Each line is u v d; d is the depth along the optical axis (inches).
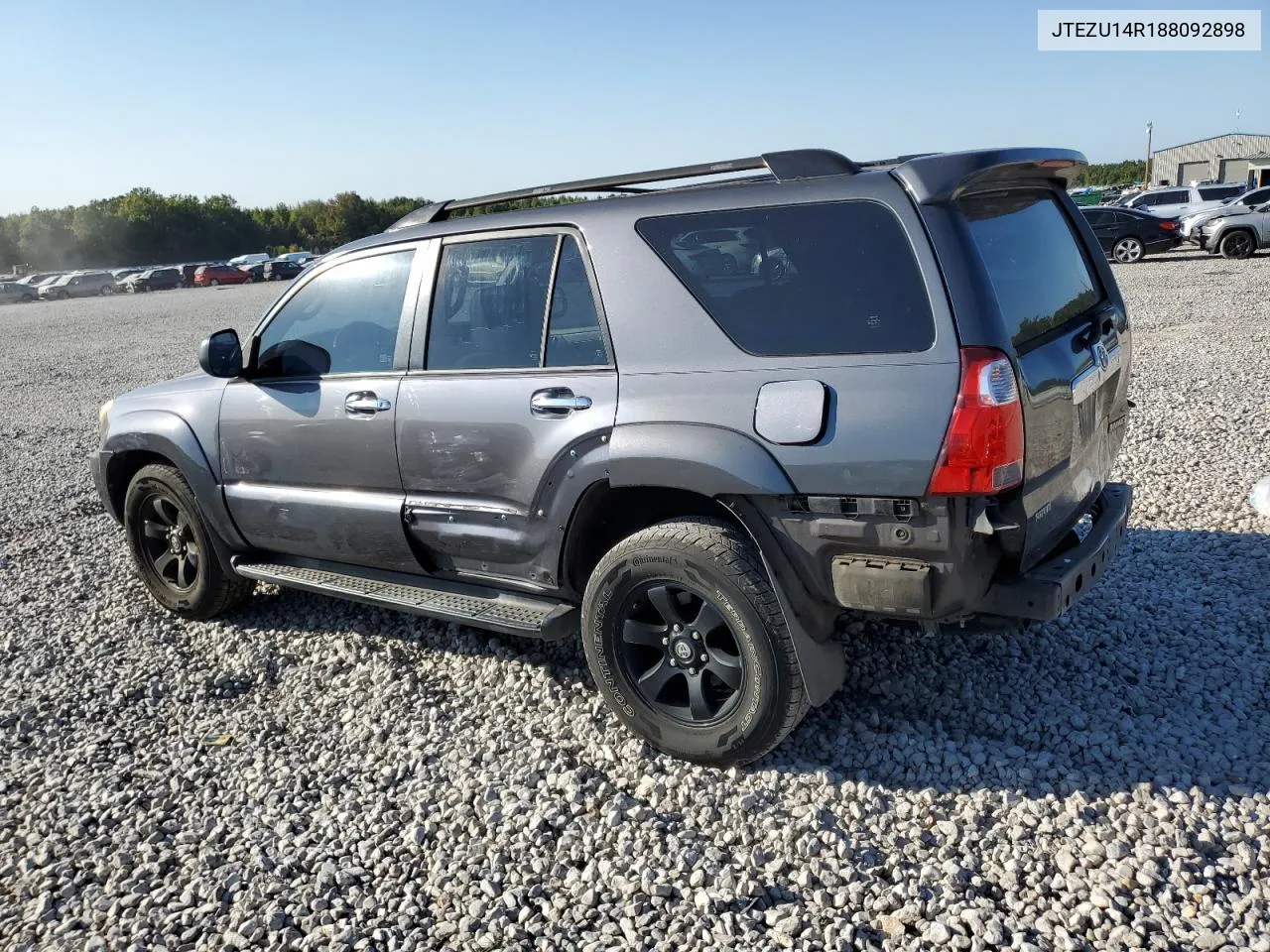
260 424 171.2
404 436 151.8
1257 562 180.9
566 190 145.1
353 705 159.3
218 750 149.3
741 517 122.5
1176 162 2412.6
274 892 115.6
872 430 112.6
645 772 133.1
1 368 742.5
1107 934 98.0
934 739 133.0
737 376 121.8
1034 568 119.8
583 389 132.9
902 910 103.4
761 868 113.0
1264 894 101.0
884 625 162.9
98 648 188.5
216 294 1718.8
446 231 152.2
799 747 134.8
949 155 115.4
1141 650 152.6
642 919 106.0
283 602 203.9
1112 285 153.4
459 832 124.1
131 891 117.6
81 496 309.7
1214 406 303.1
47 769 147.1
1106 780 121.0
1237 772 120.3
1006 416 109.0
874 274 114.8
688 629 129.2
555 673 161.6
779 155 124.2
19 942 110.7
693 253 127.1
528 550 143.3
